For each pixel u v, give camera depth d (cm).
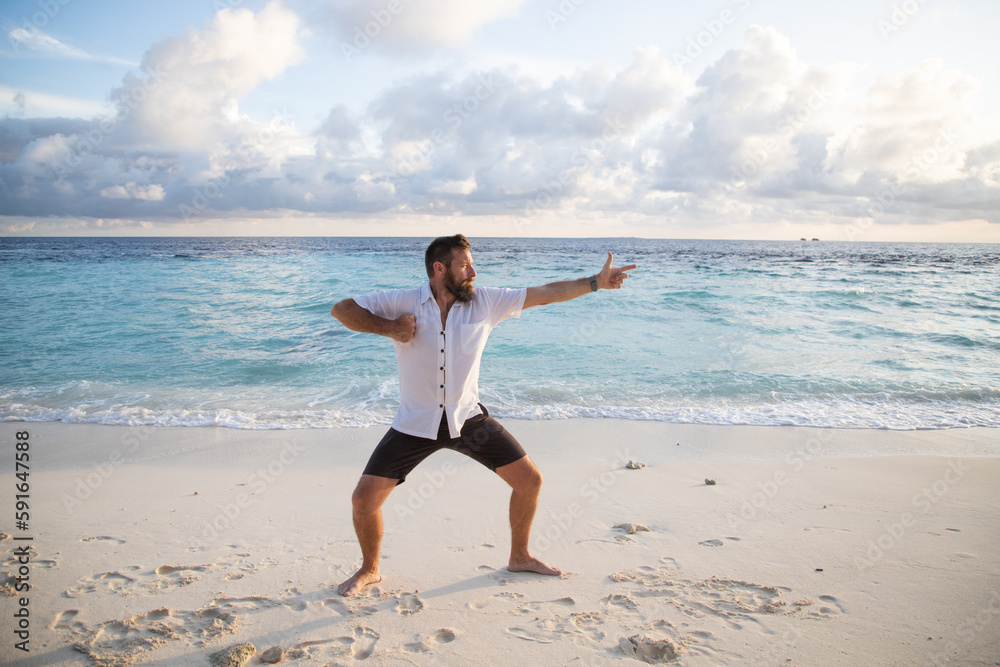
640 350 1163
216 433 678
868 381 937
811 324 1481
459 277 287
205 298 1847
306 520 408
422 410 292
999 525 394
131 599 287
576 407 799
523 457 307
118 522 403
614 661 234
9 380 935
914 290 2206
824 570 323
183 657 237
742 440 657
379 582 311
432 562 338
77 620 265
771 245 11331
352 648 245
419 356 286
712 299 1911
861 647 244
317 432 681
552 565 333
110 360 1072
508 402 823
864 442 652
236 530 388
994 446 638
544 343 1220
